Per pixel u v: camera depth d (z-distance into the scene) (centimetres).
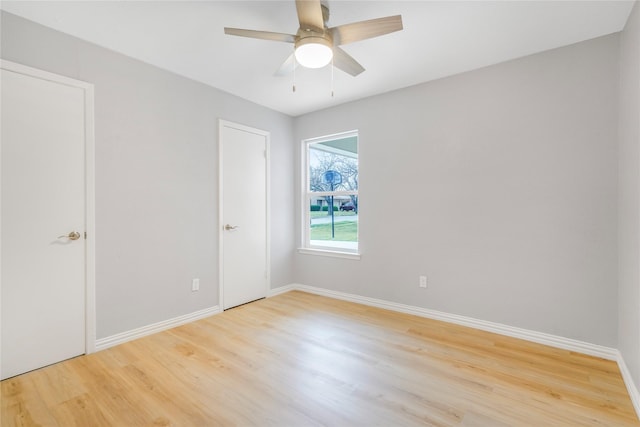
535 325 248
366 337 259
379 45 235
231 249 337
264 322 295
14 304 198
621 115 208
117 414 163
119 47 239
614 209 218
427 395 179
